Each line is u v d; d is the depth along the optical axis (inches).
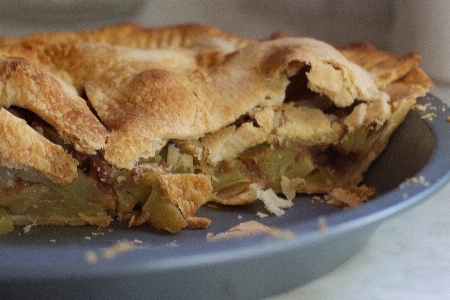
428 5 22.9
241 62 18.9
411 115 18.8
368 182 18.7
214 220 17.6
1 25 25.4
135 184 17.2
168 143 17.6
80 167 17.0
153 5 26.9
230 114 17.9
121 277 14.5
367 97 18.6
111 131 17.0
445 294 15.7
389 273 16.2
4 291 14.9
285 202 18.2
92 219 17.2
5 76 16.6
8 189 16.7
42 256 14.5
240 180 18.3
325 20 25.6
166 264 14.3
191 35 21.7
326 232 14.8
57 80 17.5
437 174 16.3
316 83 18.3
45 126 16.8
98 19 26.1
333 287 15.9
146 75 17.9
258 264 15.1
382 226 17.5
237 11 27.0
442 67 23.4
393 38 24.2
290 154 18.6
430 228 17.5
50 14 25.5
